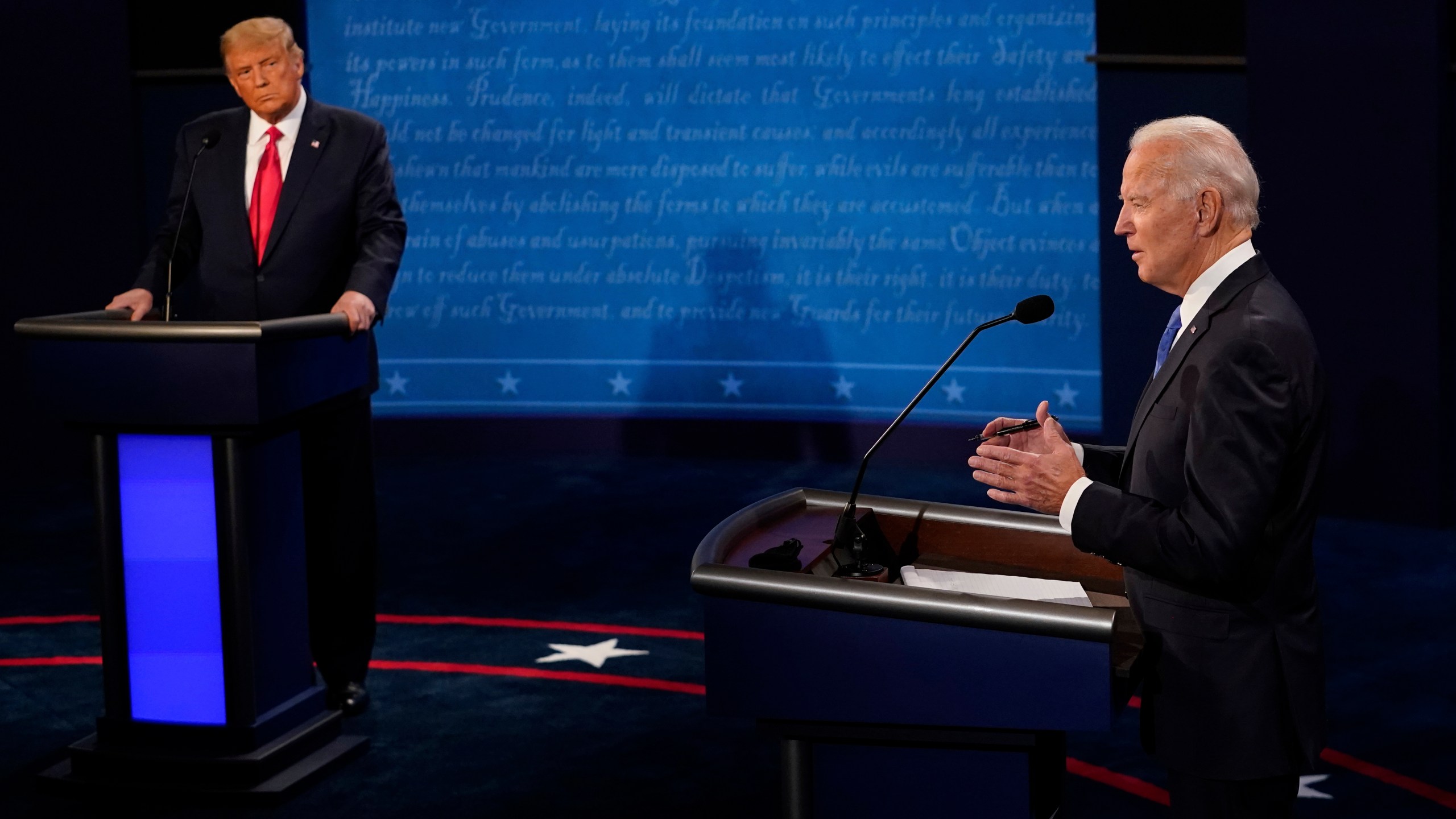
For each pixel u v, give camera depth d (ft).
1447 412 24.79
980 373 30.04
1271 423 8.13
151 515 14.25
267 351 13.52
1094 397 29.40
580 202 31.32
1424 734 15.98
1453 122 24.27
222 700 14.52
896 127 29.78
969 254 29.78
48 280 29.55
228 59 15.65
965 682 8.09
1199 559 8.11
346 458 16.56
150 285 15.61
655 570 23.09
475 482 29.37
